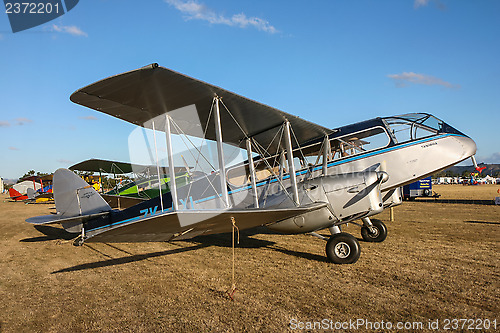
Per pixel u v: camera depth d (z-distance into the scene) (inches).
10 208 950.4
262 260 245.8
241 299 165.8
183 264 242.7
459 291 167.0
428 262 224.1
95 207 342.0
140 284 197.3
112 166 676.7
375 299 159.5
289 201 256.2
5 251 316.2
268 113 243.0
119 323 141.9
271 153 320.2
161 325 137.9
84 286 197.8
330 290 174.7
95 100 189.9
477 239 300.8
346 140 285.3
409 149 270.4
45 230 470.6
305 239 329.4
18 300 176.7
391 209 430.0
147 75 169.0
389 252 257.0
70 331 136.3
